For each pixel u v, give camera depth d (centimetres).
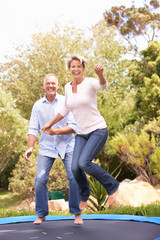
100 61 1864
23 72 1933
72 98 301
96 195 718
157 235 290
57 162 1118
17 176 1180
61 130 340
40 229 320
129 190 820
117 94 2005
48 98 362
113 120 1558
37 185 338
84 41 1819
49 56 1769
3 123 1220
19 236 288
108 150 1459
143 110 1669
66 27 1812
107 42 1959
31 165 1159
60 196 1205
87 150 291
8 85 1902
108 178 293
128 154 1259
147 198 812
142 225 347
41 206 339
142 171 1296
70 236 283
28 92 1842
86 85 296
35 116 363
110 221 387
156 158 1141
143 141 1244
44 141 349
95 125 299
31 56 1825
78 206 342
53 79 355
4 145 1209
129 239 272
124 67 2059
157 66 1738
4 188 1820
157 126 1288
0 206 1220
